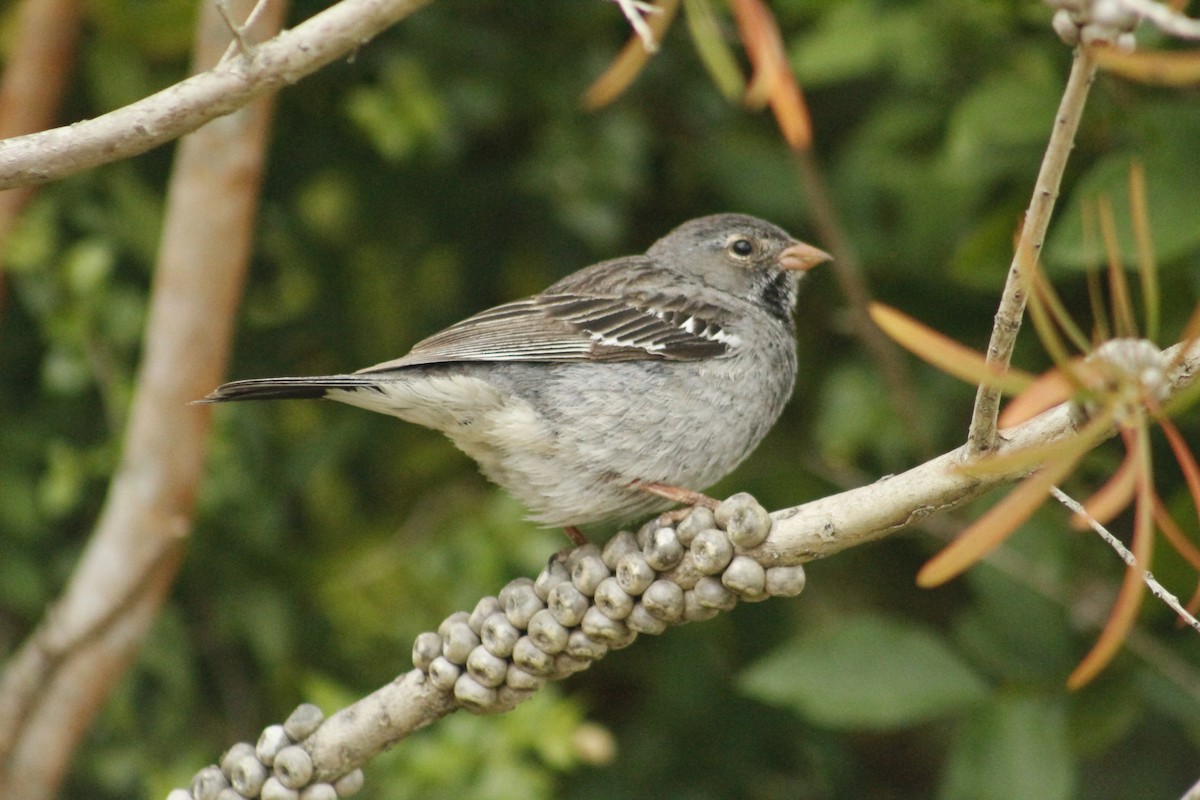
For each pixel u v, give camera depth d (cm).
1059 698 904
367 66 1148
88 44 1133
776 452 1190
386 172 1200
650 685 1211
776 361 892
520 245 1239
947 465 549
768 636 1173
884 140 1091
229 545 1172
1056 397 400
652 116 1198
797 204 1152
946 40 1031
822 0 1086
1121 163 802
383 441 1225
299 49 529
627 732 1214
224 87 528
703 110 1178
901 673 905
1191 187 791
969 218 1070
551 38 1158
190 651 1165
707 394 848
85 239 1118
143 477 1005
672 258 968
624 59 568
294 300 1230
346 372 1228
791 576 594
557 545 1123
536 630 625
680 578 609
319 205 1230
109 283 1088
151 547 1012
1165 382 394
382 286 1229
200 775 646
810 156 1144
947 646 916
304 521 1251
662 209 1240
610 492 839
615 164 1135
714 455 856
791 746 1174
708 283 948
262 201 1200
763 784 1170
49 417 1151
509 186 1206
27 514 1120
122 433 1079
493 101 1136
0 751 1022
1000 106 942
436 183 1205
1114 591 946
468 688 634
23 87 1089
